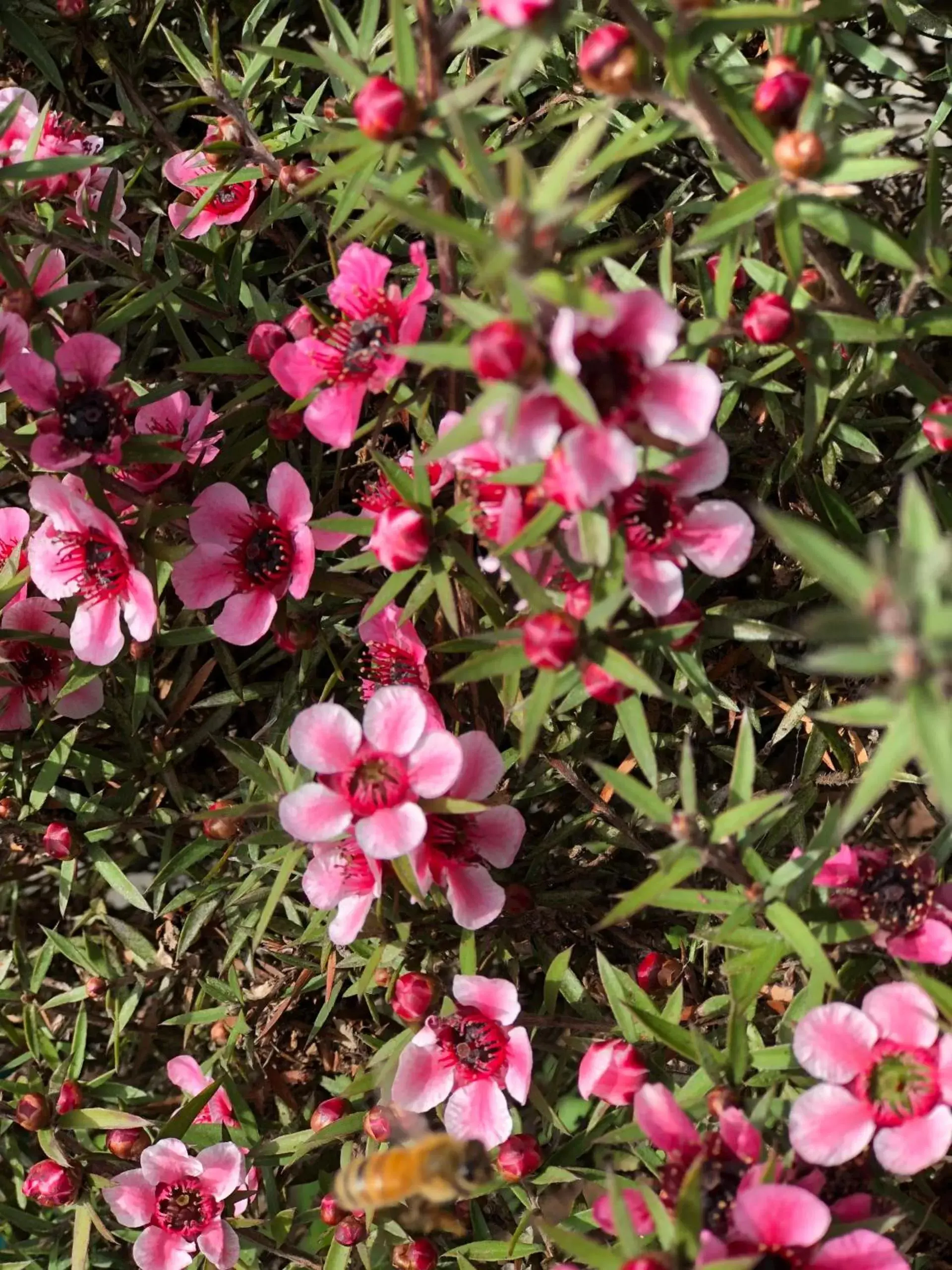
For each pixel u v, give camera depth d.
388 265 0.14
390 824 0.13
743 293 0.15
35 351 0.14
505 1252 0.15
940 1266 0.15
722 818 0.12
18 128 0.17
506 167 0.16
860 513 0.16
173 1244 0.15
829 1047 0.12
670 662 0.16
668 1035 0.13
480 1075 0.14
